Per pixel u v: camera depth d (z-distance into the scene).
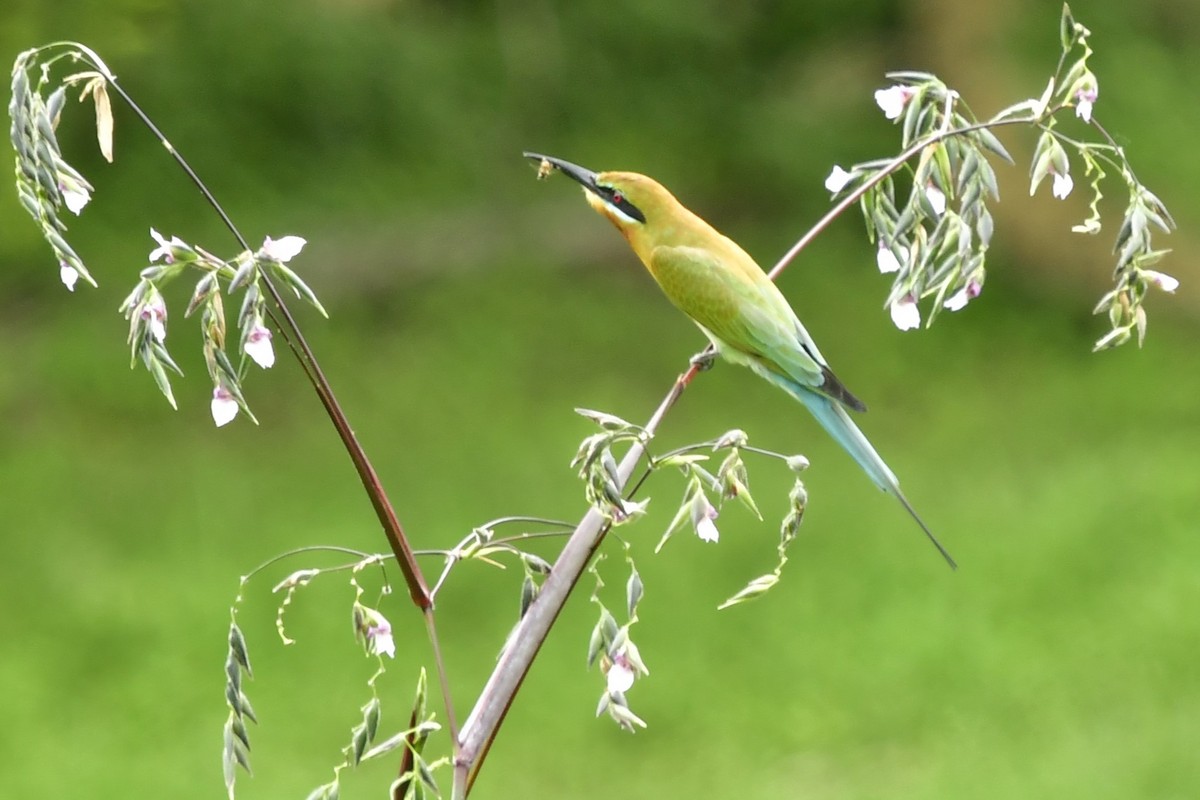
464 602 12.95
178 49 17.86
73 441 15.48
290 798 9.76
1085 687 11.16
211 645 11.97
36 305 17.20
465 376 17.27
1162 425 17.27
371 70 18.91
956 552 13.70
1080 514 14.30
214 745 10.54
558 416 16.77
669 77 21.17
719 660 11.88
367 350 17.67
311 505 14.56
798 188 21.02
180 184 17.84
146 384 16.28
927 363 18.77
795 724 10.89
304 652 11.97
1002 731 10.66
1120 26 22.73
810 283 19.94
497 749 10.73
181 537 13.88
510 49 20.16
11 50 14.14
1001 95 20.12
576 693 11.43
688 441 16.55
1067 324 19.72
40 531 13.88
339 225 18.59
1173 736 10.23
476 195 19.66
